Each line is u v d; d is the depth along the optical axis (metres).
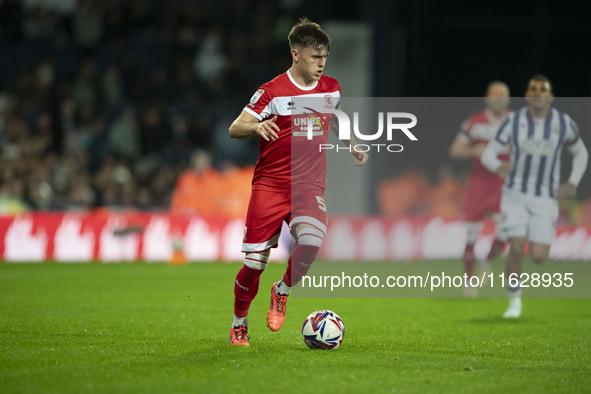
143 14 70.12
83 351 18.56
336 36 59.75
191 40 69.88
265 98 18.41
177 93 67.62
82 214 48.91
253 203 18.61
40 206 52.84
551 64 61.69
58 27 70.00
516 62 61.41
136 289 34.56
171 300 30.83
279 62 70.44
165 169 58.06
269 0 72.50
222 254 50.38
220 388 14.72
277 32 71.50
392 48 60.19
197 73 69.00
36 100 64.44
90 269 43.81
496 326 25.45
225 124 65.75
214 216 50.38
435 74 60.72
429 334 23.31
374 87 59.81
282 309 19.61
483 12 61.00
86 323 24.16
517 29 61.44
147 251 49.41
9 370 16.22
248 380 15.38
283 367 16.67
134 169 60.38
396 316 28.00
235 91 68.50
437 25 60.81
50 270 43.00
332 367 16.81
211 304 29.67
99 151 60.91
